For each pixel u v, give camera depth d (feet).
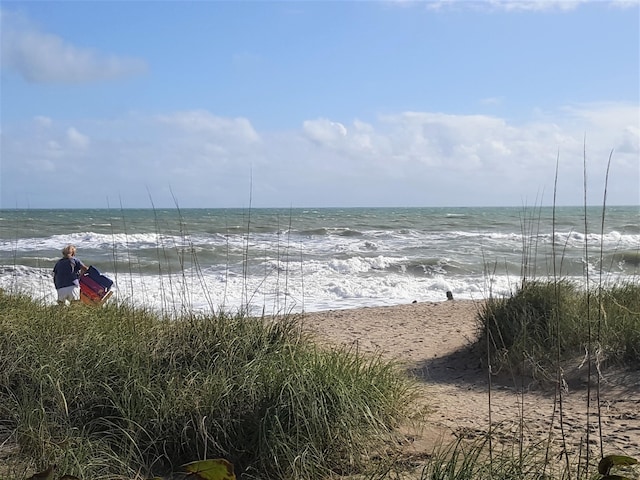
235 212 295.69
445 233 135.85
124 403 18.51
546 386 27.45
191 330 22.54
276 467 17.12
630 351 27.99
